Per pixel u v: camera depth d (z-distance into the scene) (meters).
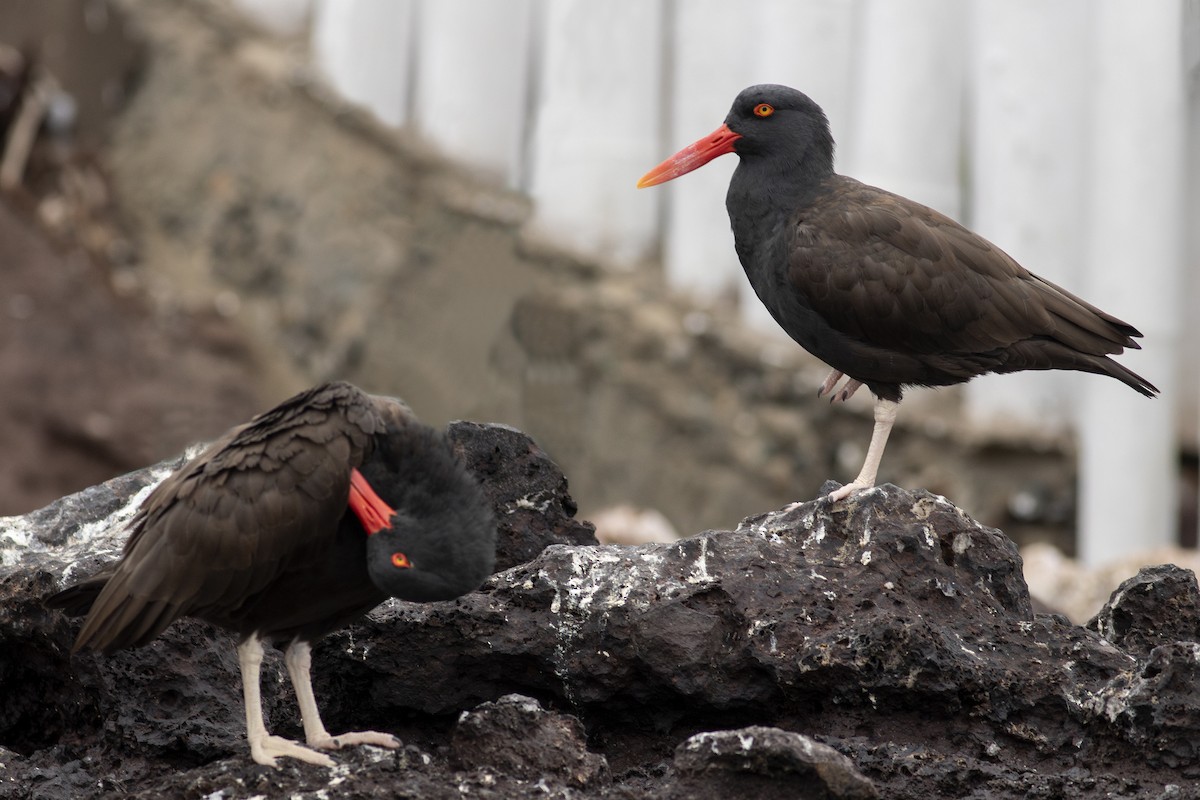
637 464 18.25
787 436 17.67
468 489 6.20
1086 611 13.97
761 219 8.94
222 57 22.33
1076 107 16.53
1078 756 6.75
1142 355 16.19
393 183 20.12
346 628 7.35
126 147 22.72
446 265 19.59
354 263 20.11
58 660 7.47
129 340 20.20
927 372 8.65
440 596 6.09
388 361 19.73
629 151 18.52
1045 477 17.17
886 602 7.11
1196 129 16.64
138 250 21.89
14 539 8.03
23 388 19.08
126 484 8.43
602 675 7.11
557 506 8.16
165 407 19.42
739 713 7.13
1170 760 6.52
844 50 17.06
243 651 6.58
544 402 18.77
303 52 21.84
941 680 6.80
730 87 17.73
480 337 19.22
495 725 6.48
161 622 6.27
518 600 7.28
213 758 7.08
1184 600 7.71
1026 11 16.47
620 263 18.69
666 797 6.13
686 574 7.24
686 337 18.09
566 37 18.55
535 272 18.94
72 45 23.58
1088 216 16.42
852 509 7.52
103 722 7.31
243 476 6.17
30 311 20.11
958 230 8.64
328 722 7.52
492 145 19.62
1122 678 6.80
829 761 6.03
